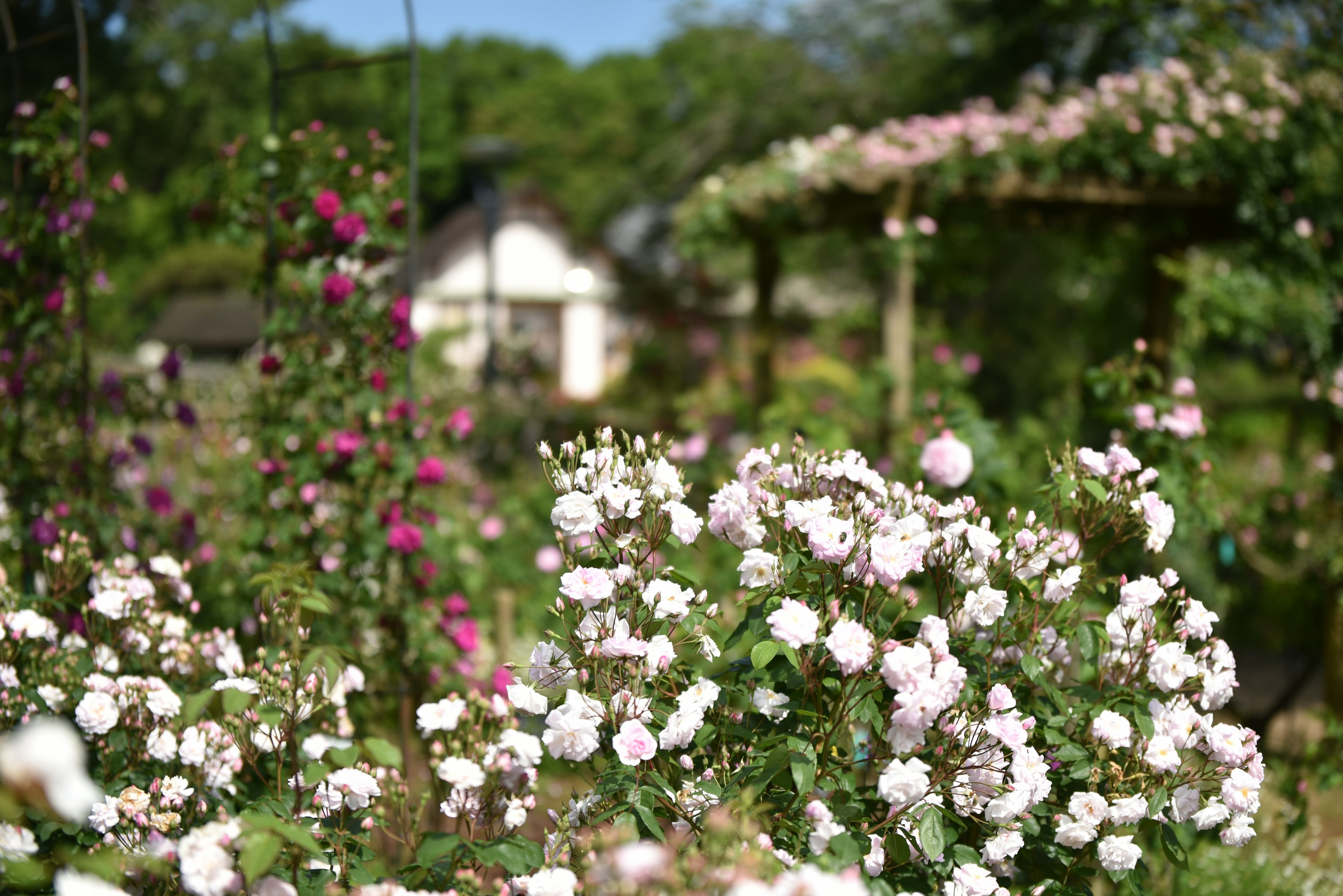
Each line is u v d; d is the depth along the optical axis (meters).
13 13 7.49
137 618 2.76
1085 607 2.63
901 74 11.75
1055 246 10.73
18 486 4.16
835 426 6.19
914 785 1.85
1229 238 6.32
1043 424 9.08
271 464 4.02
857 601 2.12
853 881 1.51
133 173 14.98
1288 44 5.70
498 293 25.27
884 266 6.37
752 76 12.44
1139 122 5.85
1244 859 3.64
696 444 6.96
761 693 2.06
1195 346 6.24
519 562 7.00
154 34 13.73
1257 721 4.79
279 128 4.22
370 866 2.06
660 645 2.06
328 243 4.11
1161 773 2.12
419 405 4.27
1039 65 10.39
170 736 2.30
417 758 3.97
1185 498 3.72
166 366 4.62
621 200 13.75
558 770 3.91
